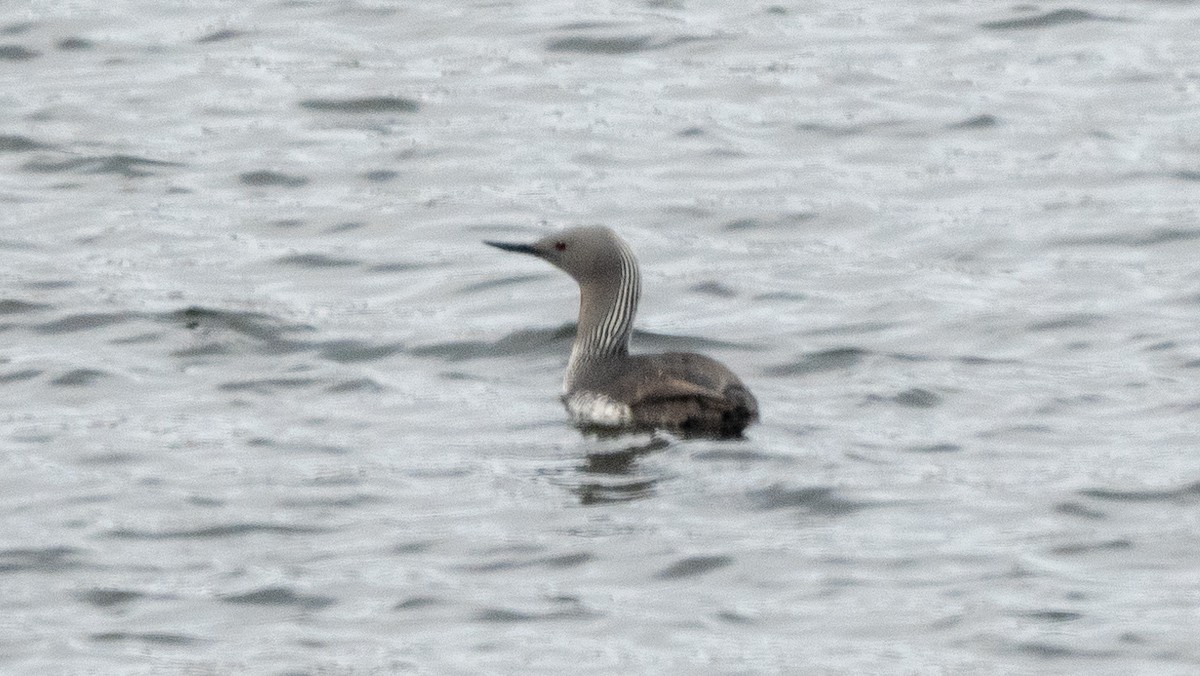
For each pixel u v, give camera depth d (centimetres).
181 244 2134
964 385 1719
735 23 2856
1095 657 1216
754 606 1289
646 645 1238
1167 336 1841
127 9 2908
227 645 1245
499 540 1388
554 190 2306
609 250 1684
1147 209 2211
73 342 1834
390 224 2205
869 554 1359
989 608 1279
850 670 1202
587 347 1695
